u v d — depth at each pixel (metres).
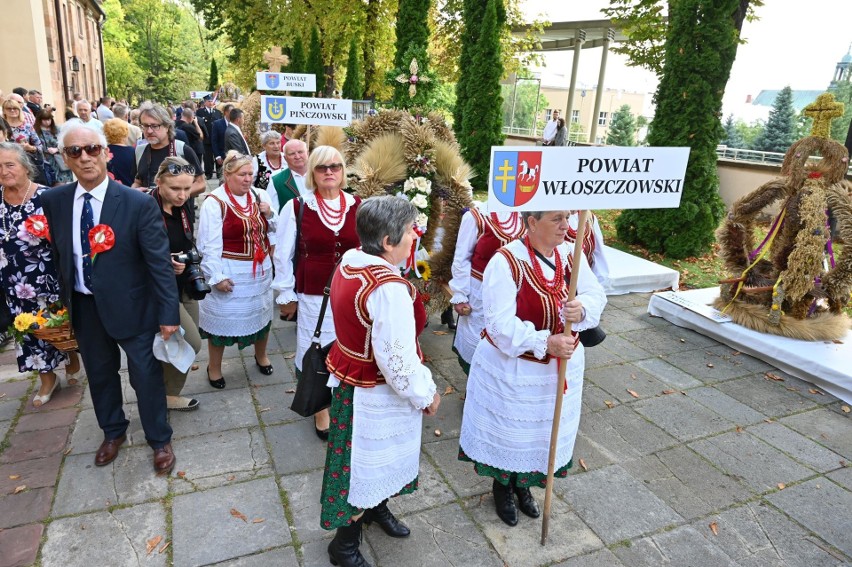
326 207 3.12
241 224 3.57
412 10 9.93
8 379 3.88
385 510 2.52
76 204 2.66
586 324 2.33
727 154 13.18
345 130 4.97
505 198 2.02
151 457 3.05
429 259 4.35
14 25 13.06
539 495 2.88
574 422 2.53
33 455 3.04
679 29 7.37
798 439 3.49
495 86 10.97
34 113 8.70
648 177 2.20
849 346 4.45
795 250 4.43
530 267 2.28
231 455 3.10
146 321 2.82
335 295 2.05
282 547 2.46
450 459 3.16
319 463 3.06
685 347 4.87
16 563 2.31
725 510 2.82
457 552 2.47
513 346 2.25
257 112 10.55
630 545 2.55
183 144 4.90
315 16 18.20
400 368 1.95
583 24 17.75
